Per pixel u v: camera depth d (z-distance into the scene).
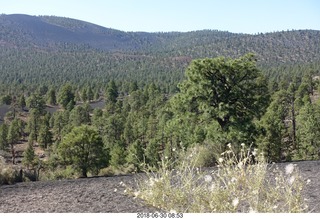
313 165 11.80
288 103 68.69
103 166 40.25
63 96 125.12
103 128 76.56
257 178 4.28
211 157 16.84
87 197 8.12
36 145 85.75
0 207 7.71
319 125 47.06
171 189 5.05
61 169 40.50
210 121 27.36
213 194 4.32
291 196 4.23
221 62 27.31
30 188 9.96
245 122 27.45
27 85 173.25
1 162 16.31
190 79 27.77
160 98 102.69
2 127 74.75
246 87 28.14
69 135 39.88
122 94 154.00
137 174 11.38
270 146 44.12
